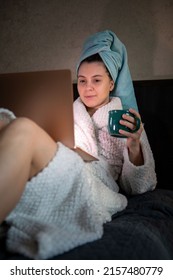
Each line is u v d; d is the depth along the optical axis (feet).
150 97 4.82
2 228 2.58
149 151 3.97
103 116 4.02
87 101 4.12
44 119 3.01
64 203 2.76
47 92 2.95
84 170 2.87
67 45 5.57
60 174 2.69
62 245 2.24
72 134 2.99
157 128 4.81
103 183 3.53
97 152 3.90
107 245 2.43
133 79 5.34
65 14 5.48
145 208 3.58
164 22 5.04
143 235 2.72
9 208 2.27
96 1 5.29
